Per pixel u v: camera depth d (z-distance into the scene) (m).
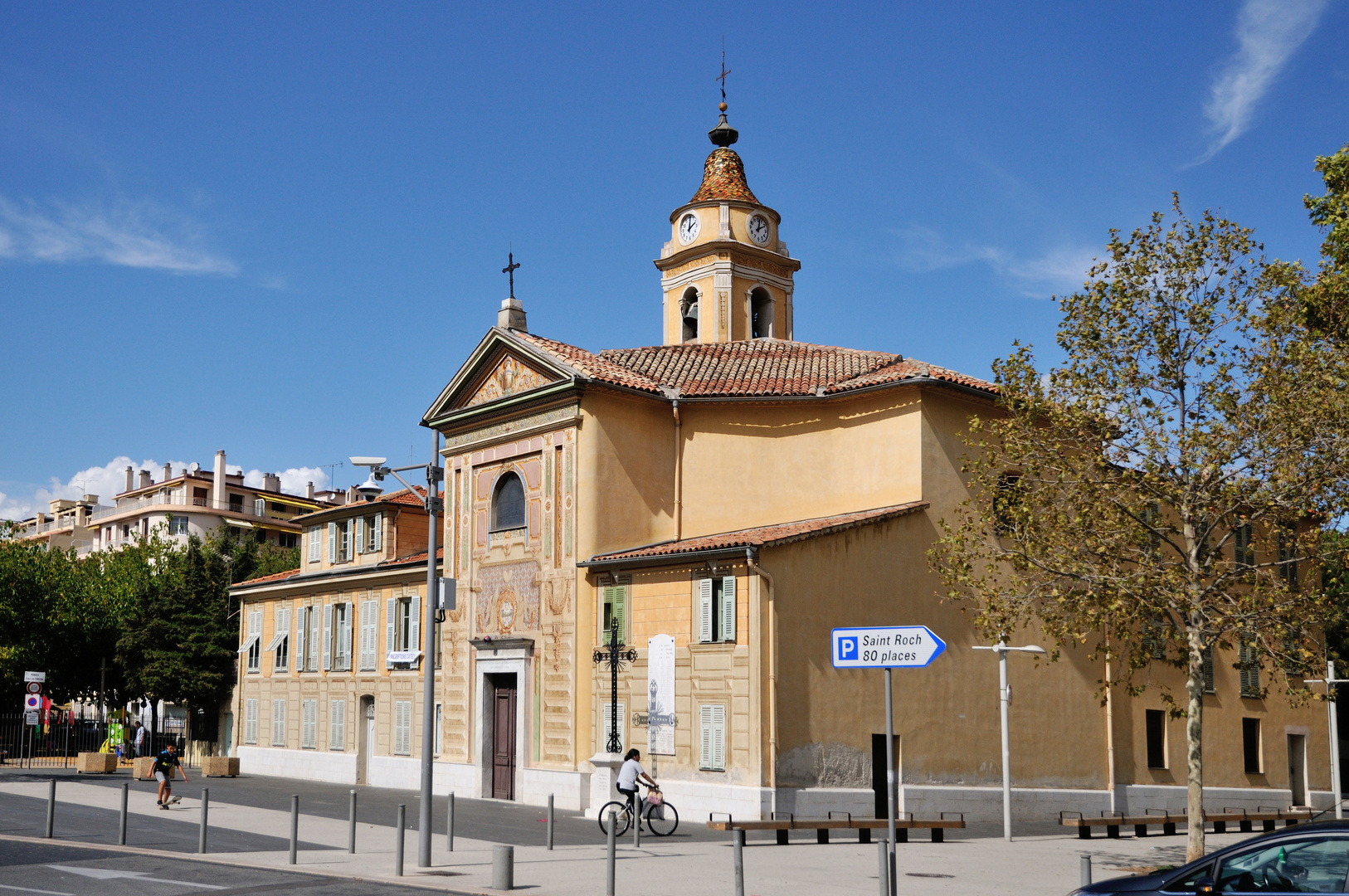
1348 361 20.66
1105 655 33.72
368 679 41.09
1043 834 28.12
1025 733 31.62
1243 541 33.31
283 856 19.89
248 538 67.94
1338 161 27.75
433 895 15.97
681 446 33.97
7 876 17.02
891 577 29.89
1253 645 21.31
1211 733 36.94
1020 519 22.30
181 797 31.52
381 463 20.75
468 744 34.88
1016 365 22.28
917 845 24.17
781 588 27.92
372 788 38.50
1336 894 10.30
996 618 22.00
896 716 29.27
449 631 36.28
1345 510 19.89
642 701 29.89
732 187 42.50
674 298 42.88
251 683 47.75
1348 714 46.66
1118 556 21.17
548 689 32.28
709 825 23.61
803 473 33.34
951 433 31.67
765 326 42.44
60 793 31.58
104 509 115.44
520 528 34.09
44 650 51.50
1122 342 21.03
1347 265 26.52
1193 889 10.90
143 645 54.75
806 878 18.33
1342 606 22.16
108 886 16.25
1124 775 33.66
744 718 27.38
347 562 43.94
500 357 35.22
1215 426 20.17
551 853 21.12
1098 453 21.45
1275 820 32.56
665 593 29.86
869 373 33.31
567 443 32.72
